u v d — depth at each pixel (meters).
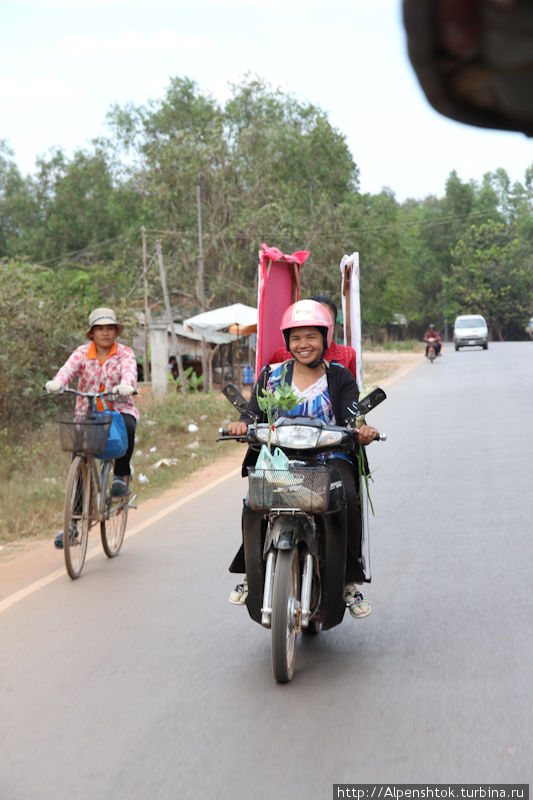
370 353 63.16
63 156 60.41
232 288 37.50
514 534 7.35
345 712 3.90
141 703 4.12
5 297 14.44
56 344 15.13
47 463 12.49
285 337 4.86
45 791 3.27
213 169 39.09
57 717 3.99
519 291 93.00
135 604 5.82
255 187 39.25
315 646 4.92
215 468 12.78
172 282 38.00
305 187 43.16
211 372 30.31
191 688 4.30
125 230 50.44
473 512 8.36
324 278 40.50
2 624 5.50
